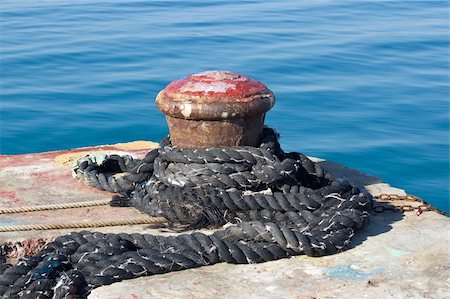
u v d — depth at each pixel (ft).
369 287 17.02
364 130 44.29
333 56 59.21
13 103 47.65
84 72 54.03
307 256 18.44
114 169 24.52
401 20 74.95
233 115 20.38
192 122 20.74
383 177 38.73
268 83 52.16
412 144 42.34
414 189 37.60
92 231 19.83
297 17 76.13
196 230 20.16
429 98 49.37
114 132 43.50
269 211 20.02
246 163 20.36
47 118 45.37
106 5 82.38
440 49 62.03
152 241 18.69
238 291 16.93
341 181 20.62
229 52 59.77
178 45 61.82
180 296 16.74
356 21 74.23
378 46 62.64
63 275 17.16
